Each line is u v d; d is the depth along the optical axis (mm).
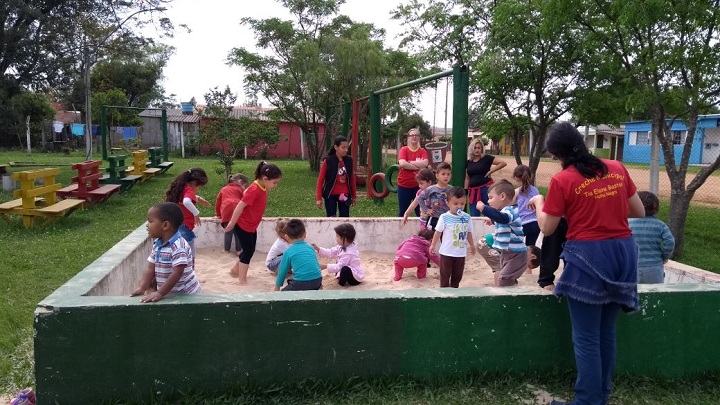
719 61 7344
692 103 7719
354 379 3352
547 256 4262
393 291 3463
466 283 5973
